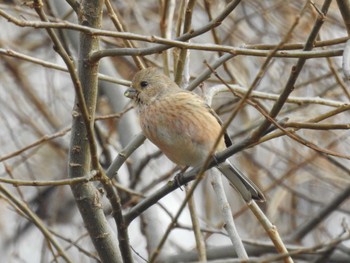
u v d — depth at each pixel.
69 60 7.03
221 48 7.54
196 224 9.38
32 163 13.95
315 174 13.09
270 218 12.52
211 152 6.97
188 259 11.36
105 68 12.92
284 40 6.68
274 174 13.66
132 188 12.31
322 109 13.04
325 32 12.74
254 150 13.76
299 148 13.20
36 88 14.65
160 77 9.75
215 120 9.62
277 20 13.20
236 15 13.58
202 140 9.48
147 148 13.86
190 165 9.74
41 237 13.56
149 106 9.64
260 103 12.16
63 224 13.68
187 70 10.22
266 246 11.06
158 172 13.18
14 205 9.96
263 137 7.68
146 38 7.48
